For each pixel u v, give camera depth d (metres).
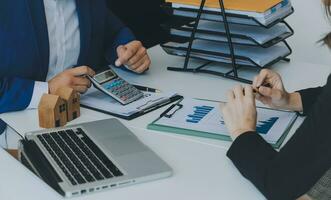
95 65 1.89
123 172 1.08
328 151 0.95
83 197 1.02
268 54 1.76
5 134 1.47
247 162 1.08
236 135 1.17
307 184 0.98
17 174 1.10
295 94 1.46
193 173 1.13
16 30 1.58
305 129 0.99
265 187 1.02
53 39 1.72
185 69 1.82
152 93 1.60
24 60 1.62
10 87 1.49
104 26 1.88
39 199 1.01
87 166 1.10
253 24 1.70
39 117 1.38
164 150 1.24
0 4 1.56
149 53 2.04
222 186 1.08
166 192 1.05
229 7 1.70
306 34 2.77
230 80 1.74
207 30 1.77
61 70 1.77
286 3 1.78
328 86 0.99
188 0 1.78
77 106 1.43
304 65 1.91
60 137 1.24
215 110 1.45
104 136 1.26
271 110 1.45
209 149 1.25
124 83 1.61
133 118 1.43
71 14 1.76
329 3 1.13
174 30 1.84
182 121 1.38
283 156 1.02
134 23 2.87
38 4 1.62
